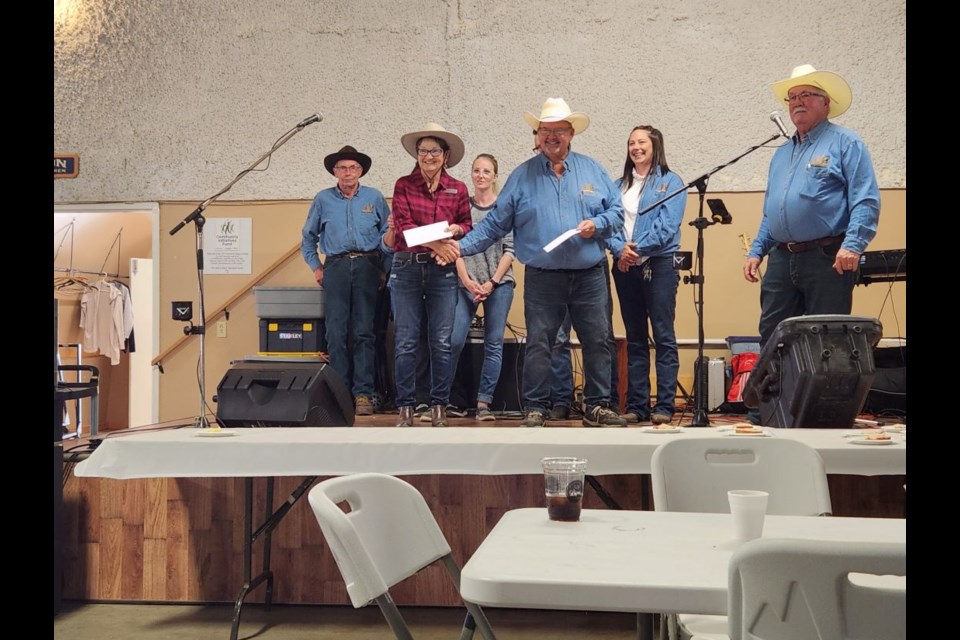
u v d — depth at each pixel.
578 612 3.98
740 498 1.72
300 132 7.21
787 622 1.32
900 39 6.68
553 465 1.95
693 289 6.72
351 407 4.37
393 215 5.21
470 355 5.83
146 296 9.77
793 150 4.40
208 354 7.21
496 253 5.70
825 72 4.26
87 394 4.26
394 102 7.14
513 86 7.04
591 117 6.95
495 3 7.05
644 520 1.96
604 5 6.94
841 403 3.68
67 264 9.60
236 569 4.08
